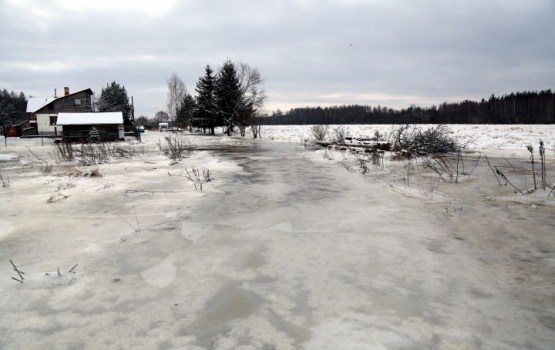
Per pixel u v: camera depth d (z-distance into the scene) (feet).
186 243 14.85
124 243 14.90
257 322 9.05
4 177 32.68
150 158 49.73
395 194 24.17
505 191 24.17
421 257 13.14
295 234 15.92
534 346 7.96
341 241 14.92
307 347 8.02
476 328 8.68
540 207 19.66
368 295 10.36
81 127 109.91
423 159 41.63
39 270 12.30
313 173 35.24
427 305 9.77
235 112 139.03
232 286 11.02
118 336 8.52
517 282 11.06
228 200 22.80
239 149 70.90
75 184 27.91
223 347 8.04
